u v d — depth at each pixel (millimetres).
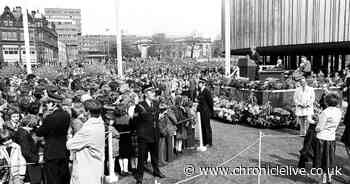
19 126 6582
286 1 29906
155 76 24906
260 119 12883
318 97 14914
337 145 9953
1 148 5957
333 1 25703
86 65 30703
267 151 9484
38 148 6645
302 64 17359
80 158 5281
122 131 7523
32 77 14578
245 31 36438
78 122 6168
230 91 16609
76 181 5281
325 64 31750
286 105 13781
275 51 31875
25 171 6156
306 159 7508
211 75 23359
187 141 9773
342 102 13609
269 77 17562
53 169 5848
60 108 6113
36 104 7059
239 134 11875
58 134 5883
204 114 9891
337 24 25500
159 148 8180
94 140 5289
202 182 7043
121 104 7719
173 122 8492
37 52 84000
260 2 33344
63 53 130500
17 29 81625
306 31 28062
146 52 120312
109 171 7258
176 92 13219
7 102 8648
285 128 12836
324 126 6613
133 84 13086
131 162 7801
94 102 5441
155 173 7375
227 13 19141
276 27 31250
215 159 8750
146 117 6996
